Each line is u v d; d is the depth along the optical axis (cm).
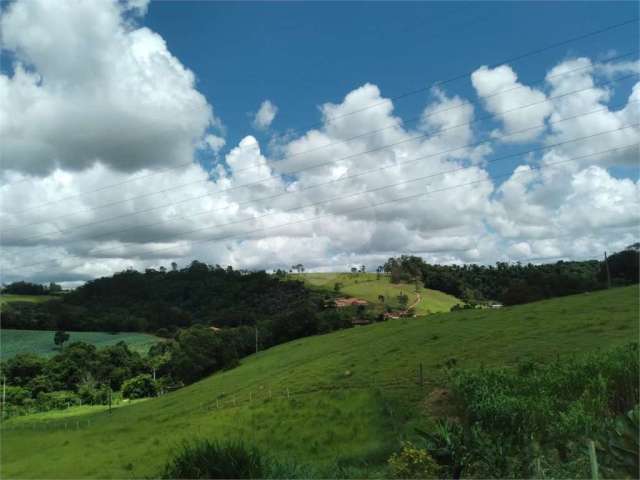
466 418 1648
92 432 6147
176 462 1339
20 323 13925
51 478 3850
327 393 4659
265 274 17962
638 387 1739
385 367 4966
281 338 10644
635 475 948
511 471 1227
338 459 2856
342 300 15038
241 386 6606
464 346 4934
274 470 1377
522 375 2058
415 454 1289
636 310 4734
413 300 14762
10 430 7569
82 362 11450
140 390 10256
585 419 1330
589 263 11025
